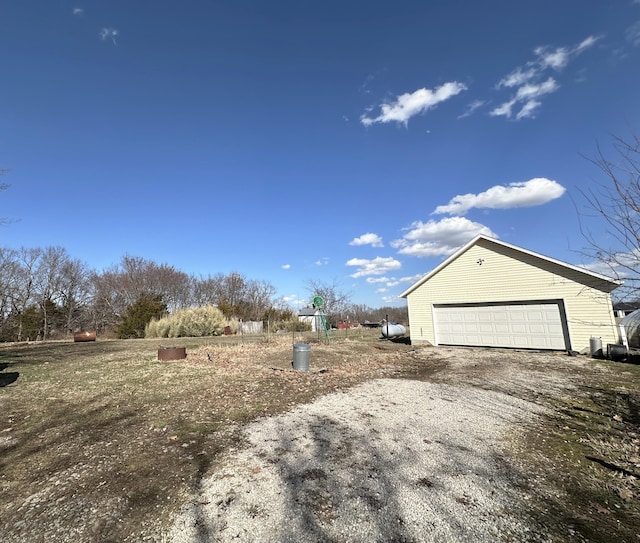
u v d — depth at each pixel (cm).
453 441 454
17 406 637
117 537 271
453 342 1642
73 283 3962
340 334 2617
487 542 260
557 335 1374
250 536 268
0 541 269
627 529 276
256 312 3606
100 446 447
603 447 436
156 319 2917
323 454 415
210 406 627
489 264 1543
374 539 264
